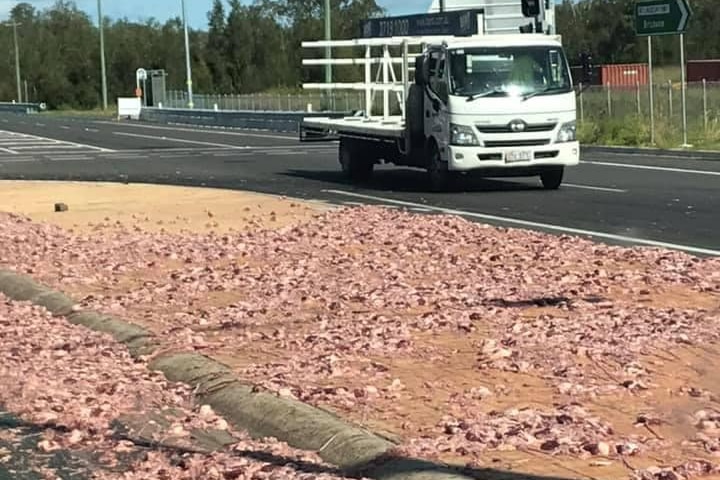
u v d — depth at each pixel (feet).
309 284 40.91
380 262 45.11
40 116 335.88
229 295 39.88
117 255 49.65
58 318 38.01
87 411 26.48
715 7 258.37
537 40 75.10
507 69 74.08
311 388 26.53
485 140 73.15
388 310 35.50
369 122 89.45
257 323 34.68
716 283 37.86
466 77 73.61
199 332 33.81
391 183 85.61
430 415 24.25
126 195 76.38
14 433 25.36
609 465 20.62
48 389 28.32
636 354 28.27
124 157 123.34
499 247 47.67
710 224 55.31
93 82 448.65
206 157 120.67
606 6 266.77
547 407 24.29
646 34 114.42
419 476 20.45
